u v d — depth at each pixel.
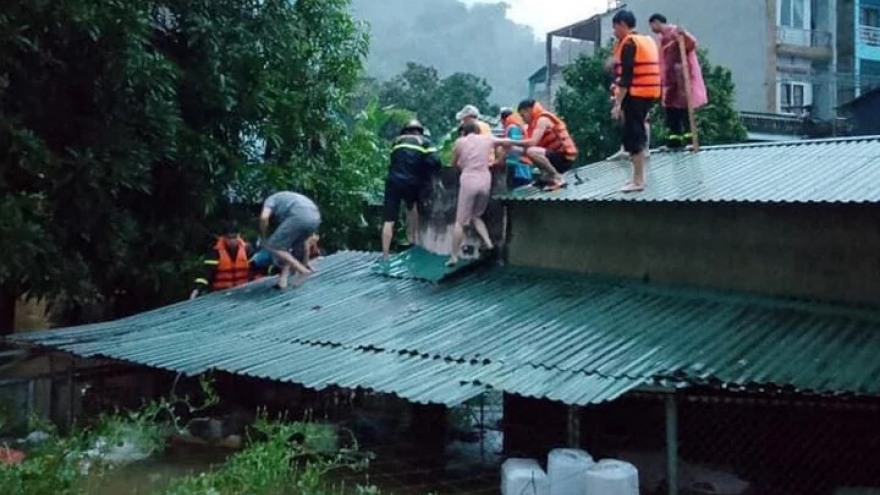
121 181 12.09
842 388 6.45
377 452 9.62
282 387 11.08
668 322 8.27
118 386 11.60
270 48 14.28
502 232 10.97
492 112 35.09
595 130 20.69
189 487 6.13
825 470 7.99
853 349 7.14
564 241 10.32
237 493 6.22
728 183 8.91
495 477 8.71
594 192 9.66
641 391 6.86
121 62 11.80
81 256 12.27
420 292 10.57
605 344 7.84
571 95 21.28
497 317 9.13
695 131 10.88
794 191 8.09
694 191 8.80
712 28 28.83
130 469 8.27
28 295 12.12
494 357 7.88
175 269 13.33
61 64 11.78
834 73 28.12
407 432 10.59
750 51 27.86
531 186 10.59
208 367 8.58
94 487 7.13
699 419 8.64
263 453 6.69
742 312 8.30
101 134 12.06
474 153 10.55
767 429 8.30
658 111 18.78
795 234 8.38
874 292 7.85
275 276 12.50
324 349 8.90
